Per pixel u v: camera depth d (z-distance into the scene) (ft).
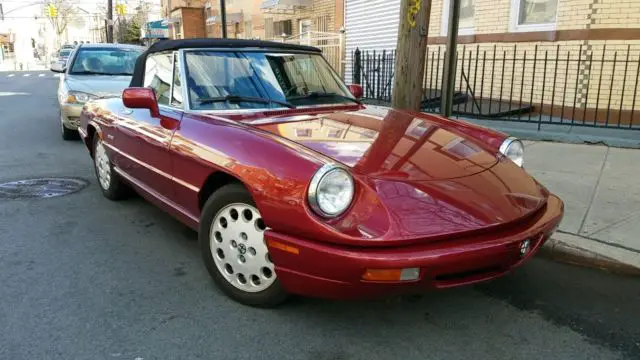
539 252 13.67
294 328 10.00
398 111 13.88
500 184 10.36
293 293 9.70
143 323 10.14
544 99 29.32
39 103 49.52
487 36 32.24
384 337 9.77
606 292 11.69
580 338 9.86
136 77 15.53
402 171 9.74
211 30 92.32
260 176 9.52
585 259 12.97
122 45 33.40
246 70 13.32
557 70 28.35
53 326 10.00
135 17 157.07
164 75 13.85
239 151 10.20
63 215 16.53
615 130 25.34
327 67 15.33
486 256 8.87
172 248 13.92
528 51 29.89
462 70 29.81
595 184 18.24
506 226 9.43
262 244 10.13
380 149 10.41
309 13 56.34
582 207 15.92
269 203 9.25
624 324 10.36
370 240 8.37
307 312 10.57
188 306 10.80
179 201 12.42
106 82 29.32
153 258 13.26
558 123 25.64
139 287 11.66
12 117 39.06
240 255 10.52
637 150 22.99
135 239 14.55
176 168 12.03
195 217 11.96
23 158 24.81
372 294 8.75
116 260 13.12
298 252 8.93
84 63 31.07
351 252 8.42
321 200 8.66
